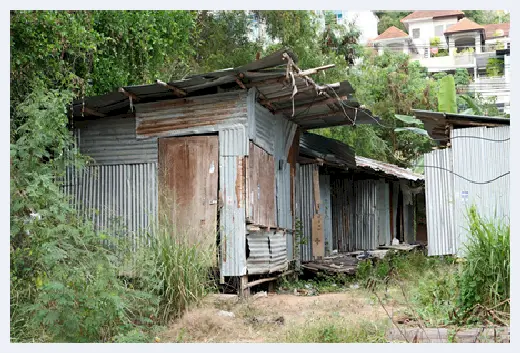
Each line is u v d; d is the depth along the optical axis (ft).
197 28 51.88
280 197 37.09
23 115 25.66
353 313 25.55
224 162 30.17
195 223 30.27
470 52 127.44
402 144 75.36
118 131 32.14
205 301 23.81
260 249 32.17
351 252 50.49
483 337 19.20
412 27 146.72
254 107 30.94
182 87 29.30
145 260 23.21
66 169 32.50
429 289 26.32
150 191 31.19
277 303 28.55
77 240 21.99
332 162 43.96
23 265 21.62
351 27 66.39
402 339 19.92
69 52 31.04
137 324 22.08
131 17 36.52
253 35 58.90
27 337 19.44
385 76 74.33
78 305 19.52
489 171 31.48
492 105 73.61
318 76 56.65
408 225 68.39
